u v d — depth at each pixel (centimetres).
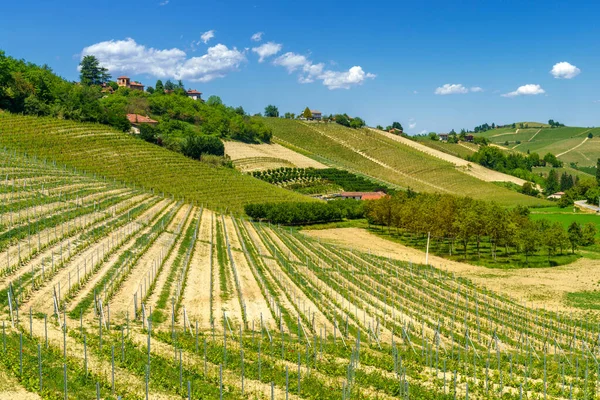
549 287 7300
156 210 9175
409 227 10900
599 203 18375
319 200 15650
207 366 3334
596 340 5119
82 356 3172
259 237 9481
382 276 7169
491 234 9150
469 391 3428
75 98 16100
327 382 3322
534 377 3816
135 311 4094
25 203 6919
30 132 12656
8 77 14662
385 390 3297
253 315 4591
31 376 2781
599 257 9825
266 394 3042
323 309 5062
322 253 8688
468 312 5753
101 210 7725
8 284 4241
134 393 2812
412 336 4600
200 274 5816
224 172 15262
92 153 12812
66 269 4925
